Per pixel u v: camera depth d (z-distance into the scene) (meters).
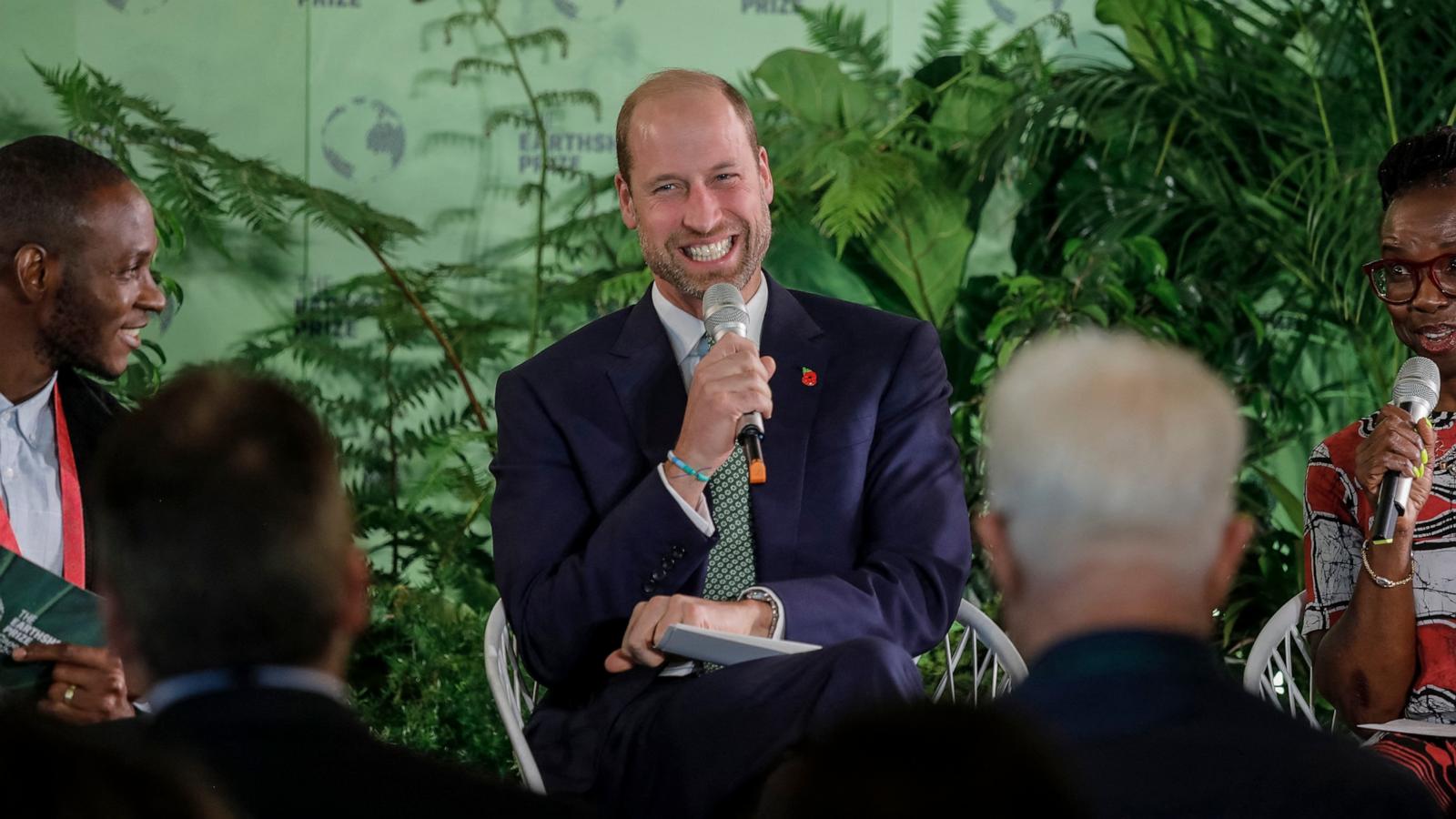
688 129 8.43
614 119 16.41
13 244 7.49
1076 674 3.82
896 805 2.47
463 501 15.65
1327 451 8.46
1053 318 15.11
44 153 7.62
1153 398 3.88
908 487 8.35
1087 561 3.85
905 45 16.39
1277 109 15.10
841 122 16.23
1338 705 8.05
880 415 8.52
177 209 15.64
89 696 6.68
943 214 16.14
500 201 16.34
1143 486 3.79
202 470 3.77
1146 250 15.55
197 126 16.03
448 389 16.20
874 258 16.30
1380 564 7.79
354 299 16.12
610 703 7.66
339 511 3.93
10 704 2.41
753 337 8.64
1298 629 8.88
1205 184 15.40
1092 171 16.11
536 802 3.78
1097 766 3.64
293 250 16.11
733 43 16.39
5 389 7.64
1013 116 15.20
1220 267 15.91
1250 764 3.64
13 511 7.54
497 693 7.75
